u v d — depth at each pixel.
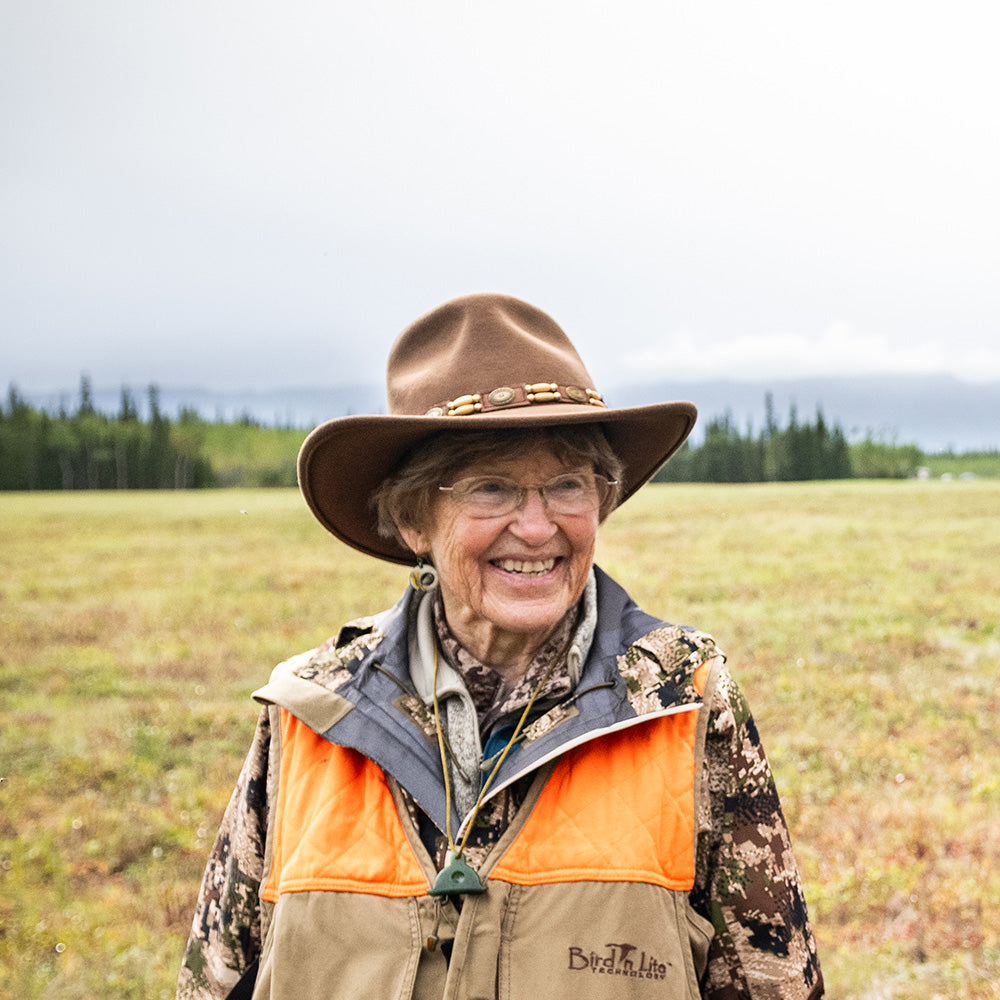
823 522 27.92
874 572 17.50
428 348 1.58
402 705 1.50
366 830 1.41
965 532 24.20
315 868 1.39
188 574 20.95
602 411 1.41
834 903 4.97
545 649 1.51
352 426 1.47
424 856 1.38
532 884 1.32
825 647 11.30
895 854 5.42
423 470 1.49
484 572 1.48
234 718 9.39
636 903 1.29
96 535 31.98
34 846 6.21
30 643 13.56
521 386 1.46
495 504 1.45
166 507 47.97
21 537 31.30
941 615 13.19
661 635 1.50
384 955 1.32
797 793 6.58
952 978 4.15
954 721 8.13
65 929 5.10
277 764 1.54
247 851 1.55
